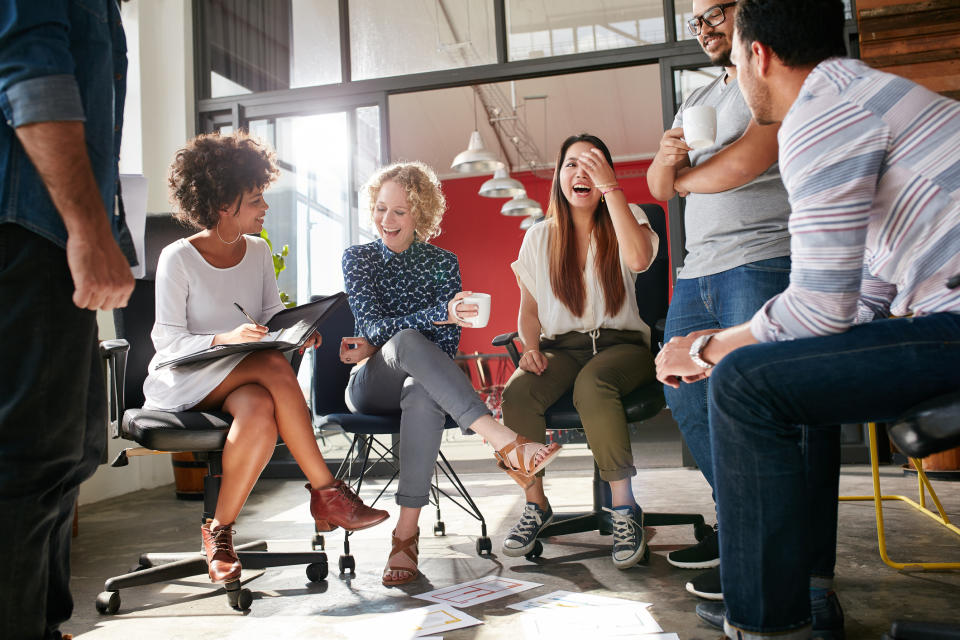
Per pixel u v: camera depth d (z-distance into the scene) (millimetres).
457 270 2463
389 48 4703
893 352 1081
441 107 8938
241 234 2162
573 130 9602
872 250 1182
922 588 1760
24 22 1046
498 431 1976
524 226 10242
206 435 1863
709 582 1729
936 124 1079
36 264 1105
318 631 1624
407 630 1585
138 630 1686
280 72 4809
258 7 4852
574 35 4438
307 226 4738
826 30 1198
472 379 8844
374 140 4680
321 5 4785
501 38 4527
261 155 2156
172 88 4730
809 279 1106
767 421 1149
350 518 1956
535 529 2195
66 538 1297
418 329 2219
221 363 1943
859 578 1864
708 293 1887
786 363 1119
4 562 1077
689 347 1318
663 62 4316
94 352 1271
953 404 1019
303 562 2039
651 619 1580
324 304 1987
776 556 1152
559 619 1604
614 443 2016
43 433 1110
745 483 1164
